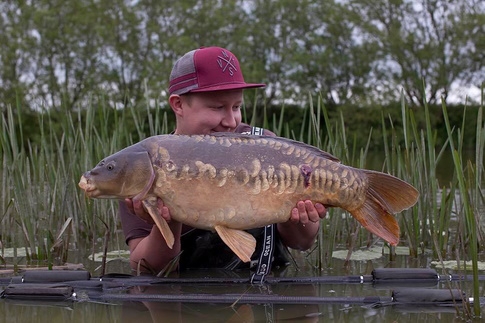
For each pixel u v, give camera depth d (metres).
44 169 5.35
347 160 4.13
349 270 3.45
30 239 3.86
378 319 2.45
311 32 26.28
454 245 4.09
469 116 17.91
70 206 4.49
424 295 2.63
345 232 4.88
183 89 3.18
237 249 2.56
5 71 23.16
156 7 24.98
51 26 23.70
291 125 23.16
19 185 3.90
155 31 24.44
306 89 25.45
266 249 3.24
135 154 2.62
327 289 2.95
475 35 24.45
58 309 2.63
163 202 2.63
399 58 24.92
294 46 25.42
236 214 2.60
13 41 23.41
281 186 2.62
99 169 2.63
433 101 24.67
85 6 24.17
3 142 4.52
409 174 4.27
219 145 2.63
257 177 2.61
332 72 26.00
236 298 2.70
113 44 24.39
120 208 3.38
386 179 2.69
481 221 4.30
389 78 25.53
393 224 2.69
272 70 25.81
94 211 4.59
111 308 2.63
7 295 2.81
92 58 24.23
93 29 23.98
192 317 2.48
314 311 2.56
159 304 2.69
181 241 3.43
